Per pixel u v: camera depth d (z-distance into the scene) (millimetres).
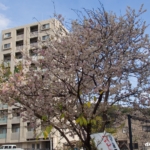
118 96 6211
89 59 5207
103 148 4559
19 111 5516
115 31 6172
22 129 31438
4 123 32531
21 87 5152
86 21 6031
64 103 5102
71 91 5277
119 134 6375
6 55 34688
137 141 6332
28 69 5703
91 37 5547
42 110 5086
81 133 5566
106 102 5527
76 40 5344
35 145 30422
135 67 6523
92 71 5176
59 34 6445
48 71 5500
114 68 5516
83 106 4793
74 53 5105
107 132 4805
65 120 4973
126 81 6270
